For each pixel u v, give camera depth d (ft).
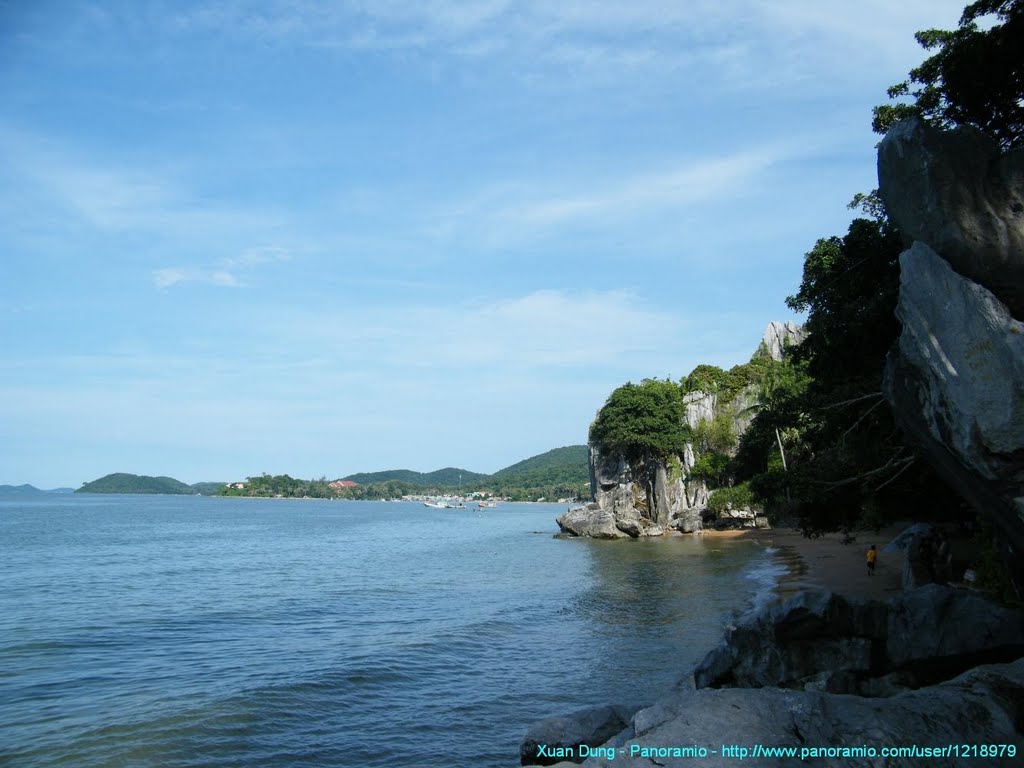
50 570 178.29
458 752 54.95
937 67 80.28
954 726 29.27
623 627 99.30
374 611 116.88
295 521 462.19
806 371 96.37
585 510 318.24
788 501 95.61
